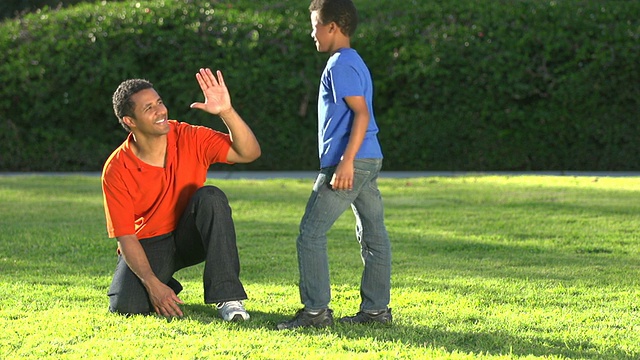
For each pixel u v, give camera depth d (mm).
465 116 16594
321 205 5461
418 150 16688
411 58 16547
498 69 16344
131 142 5895
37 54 16547
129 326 5609
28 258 8297
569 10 16672
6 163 16766
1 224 10219
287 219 10688
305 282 5570
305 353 5035
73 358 4953
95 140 16938
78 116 16797
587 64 16406
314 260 5531
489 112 16531
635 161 16453
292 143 16875
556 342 5371
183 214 5949
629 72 16281
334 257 8312
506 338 5426
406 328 5645
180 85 16625
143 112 5645
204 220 5812
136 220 6078
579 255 8453
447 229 9930
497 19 16656
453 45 16406
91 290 6832
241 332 5512
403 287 6988
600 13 16594
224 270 5809
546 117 16484
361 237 5723
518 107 16609
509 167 16656
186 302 6473
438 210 11281
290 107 16797
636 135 16406
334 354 4992
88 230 9828
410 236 9484
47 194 12883
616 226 10023
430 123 16625
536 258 8289
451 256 8406
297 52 16656
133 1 17969
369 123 5438
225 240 5820
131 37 16594
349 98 5266
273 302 6465
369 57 16609
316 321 5602
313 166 16938
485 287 6977
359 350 5164
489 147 16625
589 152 16562
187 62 16594
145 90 5695
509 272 7621
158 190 5902
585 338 5461
